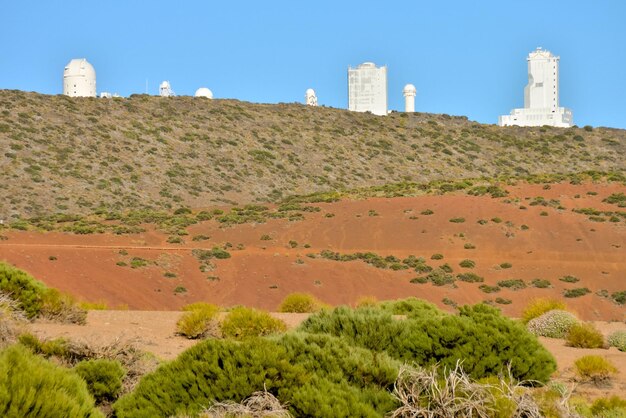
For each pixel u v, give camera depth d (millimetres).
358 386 10562
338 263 70312
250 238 81000
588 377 16906
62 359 12609
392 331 14797
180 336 20359
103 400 11211
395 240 79750
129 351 13109
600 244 74250
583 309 58531
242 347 10633
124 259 64250
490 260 72188
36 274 55531
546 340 24047
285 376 10211
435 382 9945
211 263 67250
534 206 86312
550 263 70312
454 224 82188
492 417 9680
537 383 15047
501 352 14797
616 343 22797
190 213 96188
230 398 10055
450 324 14969
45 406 8016
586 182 97375
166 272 62969
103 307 30250
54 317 20672
